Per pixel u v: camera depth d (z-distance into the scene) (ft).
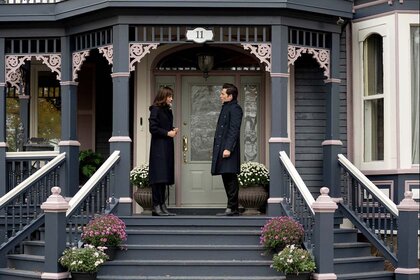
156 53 47.47
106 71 50.85
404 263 38.17
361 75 45.73
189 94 48.11
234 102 40.50
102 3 40.55
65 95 44.27
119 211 40.06
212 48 47.62
